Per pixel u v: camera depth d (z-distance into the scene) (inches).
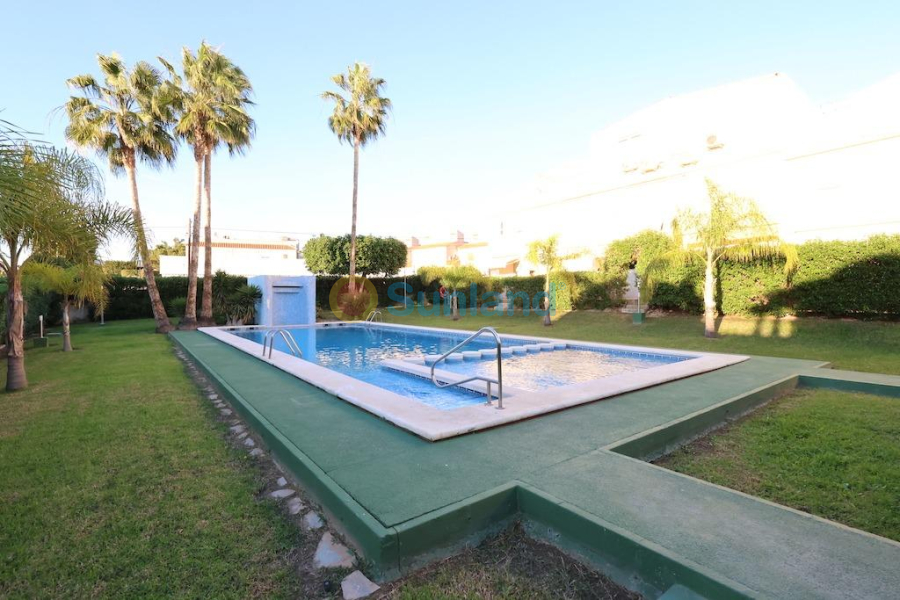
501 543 107.1
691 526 95.7
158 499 127.8
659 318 605.9
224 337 499.8
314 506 123.4
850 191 549.0
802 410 217.3
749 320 515.8
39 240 267.1
